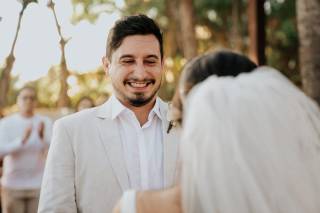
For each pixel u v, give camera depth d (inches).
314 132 55.4
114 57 95.5
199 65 59.3
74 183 94.7
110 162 94.1
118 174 93.8
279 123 53.1
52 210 91.0
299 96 56.2
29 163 218.5
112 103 98.3
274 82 55.6
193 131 52.9
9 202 219.3
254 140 52.1
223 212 51.1
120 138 96.7
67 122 96.9
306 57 256.8
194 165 52.4
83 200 93.4
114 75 95.7
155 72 95.0
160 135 99.2
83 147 94.7
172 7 714.2
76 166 94.3
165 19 812.6
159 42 96.4
